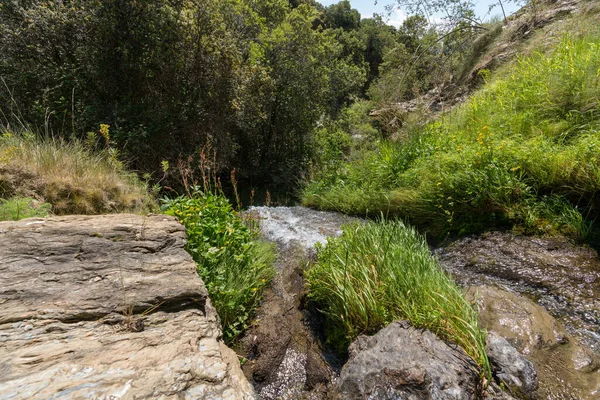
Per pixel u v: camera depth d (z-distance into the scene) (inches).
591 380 78.4
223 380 50.5
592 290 107.7
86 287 69.4
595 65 171.9
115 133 227.0
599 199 132.7
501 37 356.8
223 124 312.3
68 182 133.6
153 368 50.6
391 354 81.6
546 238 134.5
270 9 506.3
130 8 239.0
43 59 235.6
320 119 511.5
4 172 124.7
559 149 150.6
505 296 106.0
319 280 122.0
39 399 42.5
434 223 171.6
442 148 204.4
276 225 210.2
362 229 146.6
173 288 72.7
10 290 64.7
